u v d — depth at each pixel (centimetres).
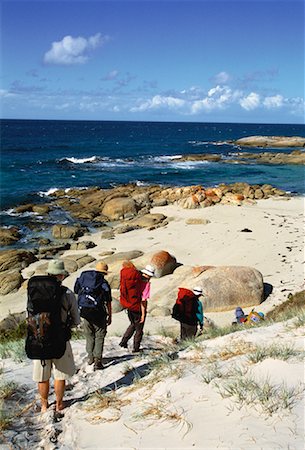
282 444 314
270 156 6750
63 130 14550
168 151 7906
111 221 3241
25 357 712
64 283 2028
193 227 2927
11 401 524
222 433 350
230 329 926
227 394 409
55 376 486
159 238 2712
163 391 465
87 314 626
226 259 2275
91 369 632
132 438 385
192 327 840
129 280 746
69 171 5319
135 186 4275
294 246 2425
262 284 1712
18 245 2647
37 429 457
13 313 1712
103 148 8244
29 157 6519
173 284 1811
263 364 469
